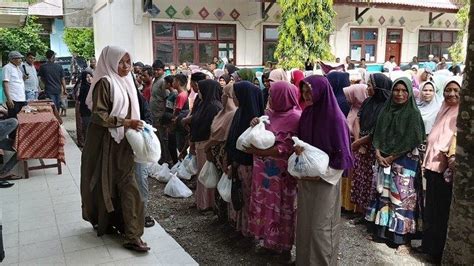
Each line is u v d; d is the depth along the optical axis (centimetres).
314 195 284
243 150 330
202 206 450
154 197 509
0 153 605
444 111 339
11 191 494
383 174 359
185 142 575
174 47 1171
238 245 374
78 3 1667
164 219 439
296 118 316
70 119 1103
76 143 790
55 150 559
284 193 326
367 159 408
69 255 333
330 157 279
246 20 1241
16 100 742
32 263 320
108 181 333
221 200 417
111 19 1214
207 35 1207
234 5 1223
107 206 331
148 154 323
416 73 662
